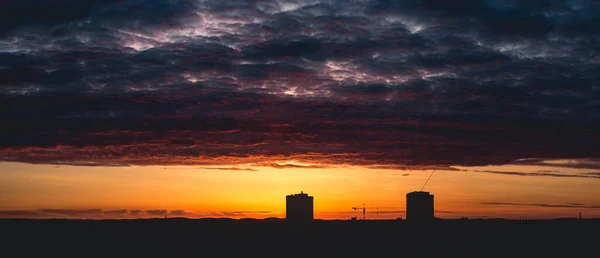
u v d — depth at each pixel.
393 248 130.00
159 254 122.56
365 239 146.25
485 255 120.38
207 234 154.12
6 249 125.06
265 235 155.00
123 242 137.00
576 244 134.62
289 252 125.31
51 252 122.31
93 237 144.38
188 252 124.94
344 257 119.69
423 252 125.62
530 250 127.44
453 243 137.25
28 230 151.12
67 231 150.12
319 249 129.25
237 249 129.25
